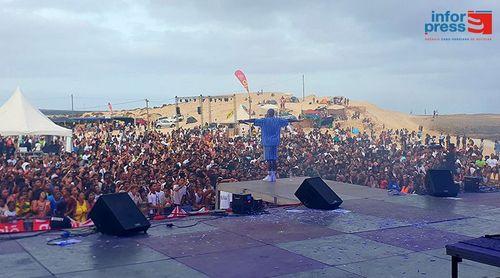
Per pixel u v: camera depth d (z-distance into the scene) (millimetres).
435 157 21750
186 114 90000
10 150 26359
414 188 17656
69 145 27734
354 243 8188
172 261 7062
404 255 7445
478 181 14211
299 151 25625
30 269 6602
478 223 9789
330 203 11281
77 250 7629
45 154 24625
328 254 7496
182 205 14047
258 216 10562
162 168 17906
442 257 7332
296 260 7160
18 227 9398
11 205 11633
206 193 15141
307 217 10430
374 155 24609
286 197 12594
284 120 15734
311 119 54688
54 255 7328
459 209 11352
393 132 56219
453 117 73000
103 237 8523
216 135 37031
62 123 57438
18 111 21875
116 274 6418
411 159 22344
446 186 13359
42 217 10695
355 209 11398
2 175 14648
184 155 21750
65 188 12469
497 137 46188
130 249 7723
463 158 22891
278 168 20906
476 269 6676
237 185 14969
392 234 8836
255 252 7598
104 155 21406
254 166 20672
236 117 42125
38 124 22031
